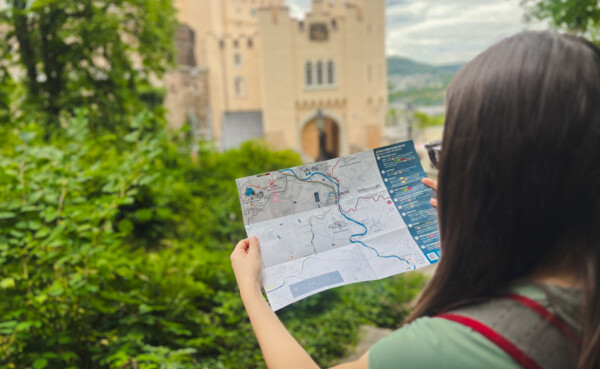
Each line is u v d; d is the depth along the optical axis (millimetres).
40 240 2549
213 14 76812
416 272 7805
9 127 5551
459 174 556
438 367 500
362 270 817
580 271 506
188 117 68062
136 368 2414
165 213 3059
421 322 551
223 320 4090
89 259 2578
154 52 11820
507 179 520
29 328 2469
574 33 573
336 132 67188
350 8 64062
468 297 560
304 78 65062
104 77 11273
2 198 2613
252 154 18500
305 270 825
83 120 3246
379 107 65938
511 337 492
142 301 2875
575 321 492
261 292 789
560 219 517
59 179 2639
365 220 889
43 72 11102
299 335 4879
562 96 502
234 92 71062
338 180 909
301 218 885
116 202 2637
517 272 541
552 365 480
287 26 63969
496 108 527
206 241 7027
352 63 65312
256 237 861
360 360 561
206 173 11719
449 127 578
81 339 2584
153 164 3252
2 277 2461
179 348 3061
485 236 540
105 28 10797
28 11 9703
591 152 498
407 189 897
